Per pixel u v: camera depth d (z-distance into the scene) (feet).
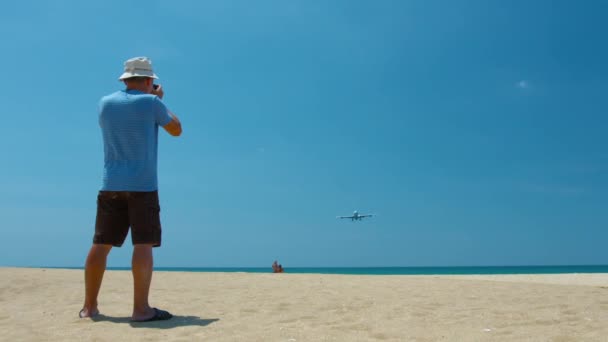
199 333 11.00
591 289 19.98
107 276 26.37
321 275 30.32
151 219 12.79
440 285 21.66
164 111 13.39
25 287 20.67
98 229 13.34
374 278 27.07
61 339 10.41
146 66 13.85
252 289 20.22
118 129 12.82
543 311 14.12
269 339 10.37
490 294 18.15
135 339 10.37
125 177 12.69
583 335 10.69
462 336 10.73
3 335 10.96
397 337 10.68
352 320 12.83
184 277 27.17
